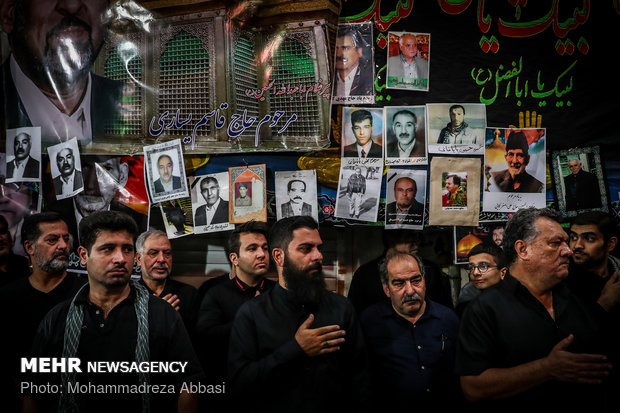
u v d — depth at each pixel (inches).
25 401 63.6
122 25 93.3
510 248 69.1
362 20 92.4
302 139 90.7
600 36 92.4
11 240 91.9
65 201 92.6
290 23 91.1
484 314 66.0
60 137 93.3
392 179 90.7
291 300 70.0
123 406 63.6
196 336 82.6
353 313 71.2
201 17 91.2
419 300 73.4
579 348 63.9
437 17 93.1
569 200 90.0
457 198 90.5
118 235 65.4
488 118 91.7
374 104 91.6
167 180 91.6
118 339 64.9
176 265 99.3
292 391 65.0
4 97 94.3
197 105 91.4
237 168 91.6
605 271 86.8
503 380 61.7
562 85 91.9
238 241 84.2
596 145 90.4
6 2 94.3
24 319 80.4
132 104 92.9
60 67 93.6
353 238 98.9
